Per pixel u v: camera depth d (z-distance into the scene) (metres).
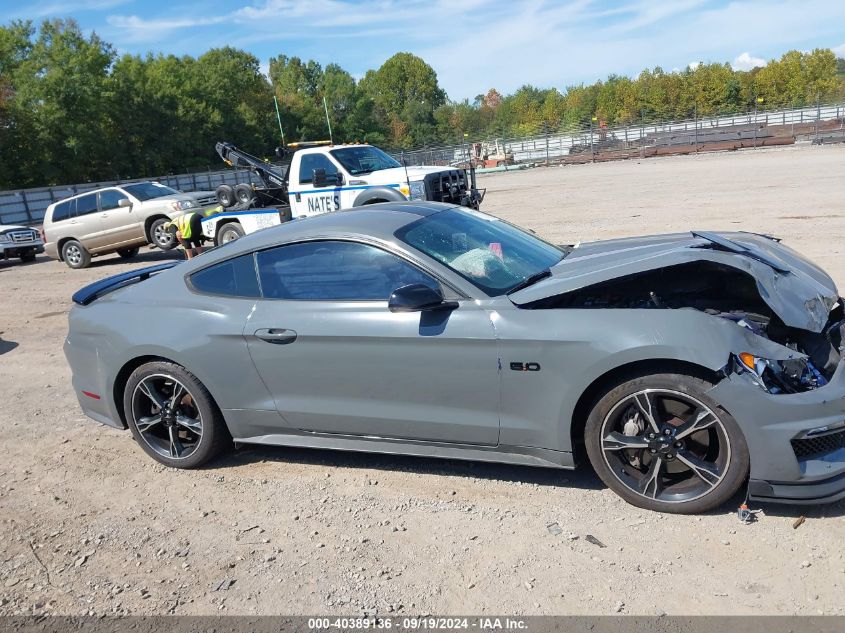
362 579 3.11
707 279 4.00
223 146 13.14
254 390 4.07
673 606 2.71
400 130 88.56
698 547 3.05
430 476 4.00
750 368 2.98
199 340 4.09
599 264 3.79
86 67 48.59
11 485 4.45
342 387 3.83
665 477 3.37
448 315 3.53
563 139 48.69
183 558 3.44
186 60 70.44
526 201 20.25
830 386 2.99
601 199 18.34
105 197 15.09
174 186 47.75
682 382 3.10
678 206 14.93
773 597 2.69
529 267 3.99
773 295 3.26
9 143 45.72
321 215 4.42
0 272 16.67
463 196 12.52
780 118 45.06
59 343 8.23
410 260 3.69
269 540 3.52
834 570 2.80
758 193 15.95
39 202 35.78
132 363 4.40
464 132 90.31
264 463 4.43
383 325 3.64
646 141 40.69
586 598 2.81
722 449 3.10
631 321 3.18
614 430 3.35
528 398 3.41
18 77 46.72
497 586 2.96
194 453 4.34
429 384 3.61
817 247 9.13
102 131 49.53
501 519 3.47
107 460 4.70
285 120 73.69
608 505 3.47
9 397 6.29
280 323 3.89
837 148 29.69
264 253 4.08
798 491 3.02
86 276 14.05
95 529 3.81
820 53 84.31
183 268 4.43
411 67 124.06
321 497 3.90
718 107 78.25
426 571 3.12
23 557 3.59
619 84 83.81
